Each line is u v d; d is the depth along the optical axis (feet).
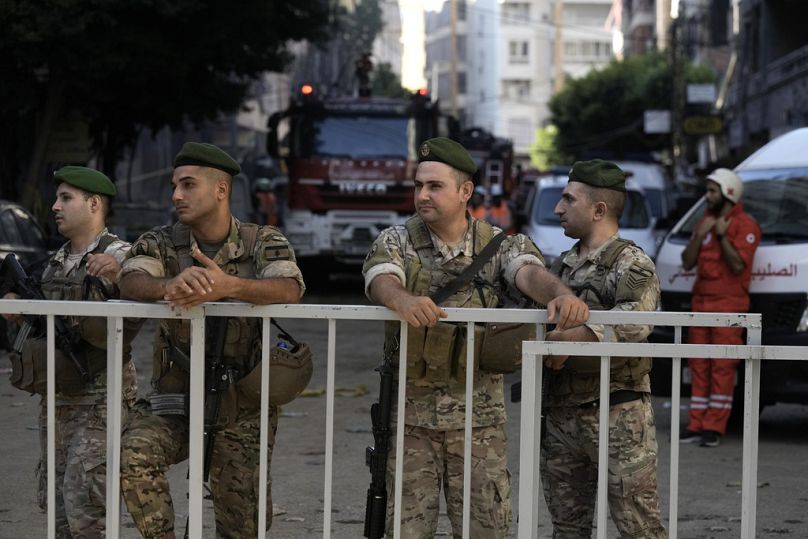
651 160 90.02
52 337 13.75
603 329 14.47
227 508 14.66
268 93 146.41
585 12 379.14
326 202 71.41
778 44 117.19
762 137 121.70
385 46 303.89
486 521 13.98
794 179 33.14
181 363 14.06
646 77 200.03
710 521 21.36
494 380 14.11
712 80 181.37
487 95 362.33
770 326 29.60
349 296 71.97
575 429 14.90
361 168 71.20
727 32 153.28
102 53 60.70
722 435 29.99
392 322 14.01
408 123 71.72
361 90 76.02
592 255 15.38
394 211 71.46
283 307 13.56
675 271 31.81
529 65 370.12
